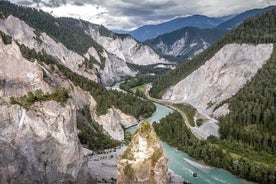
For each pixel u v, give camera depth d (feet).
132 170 260.62
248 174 378.32
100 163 383.45
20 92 332.19
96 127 513.45
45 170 267.39
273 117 497.46
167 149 484.74
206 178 377.91
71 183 282.97
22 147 256.11
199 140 483.92
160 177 263.08
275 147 443.32
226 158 411.75
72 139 286.46
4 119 249.14
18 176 248.52
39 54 566.77
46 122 273.54
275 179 358.84
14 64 340.39
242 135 482.28
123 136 552.41
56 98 290.76
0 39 345.31
